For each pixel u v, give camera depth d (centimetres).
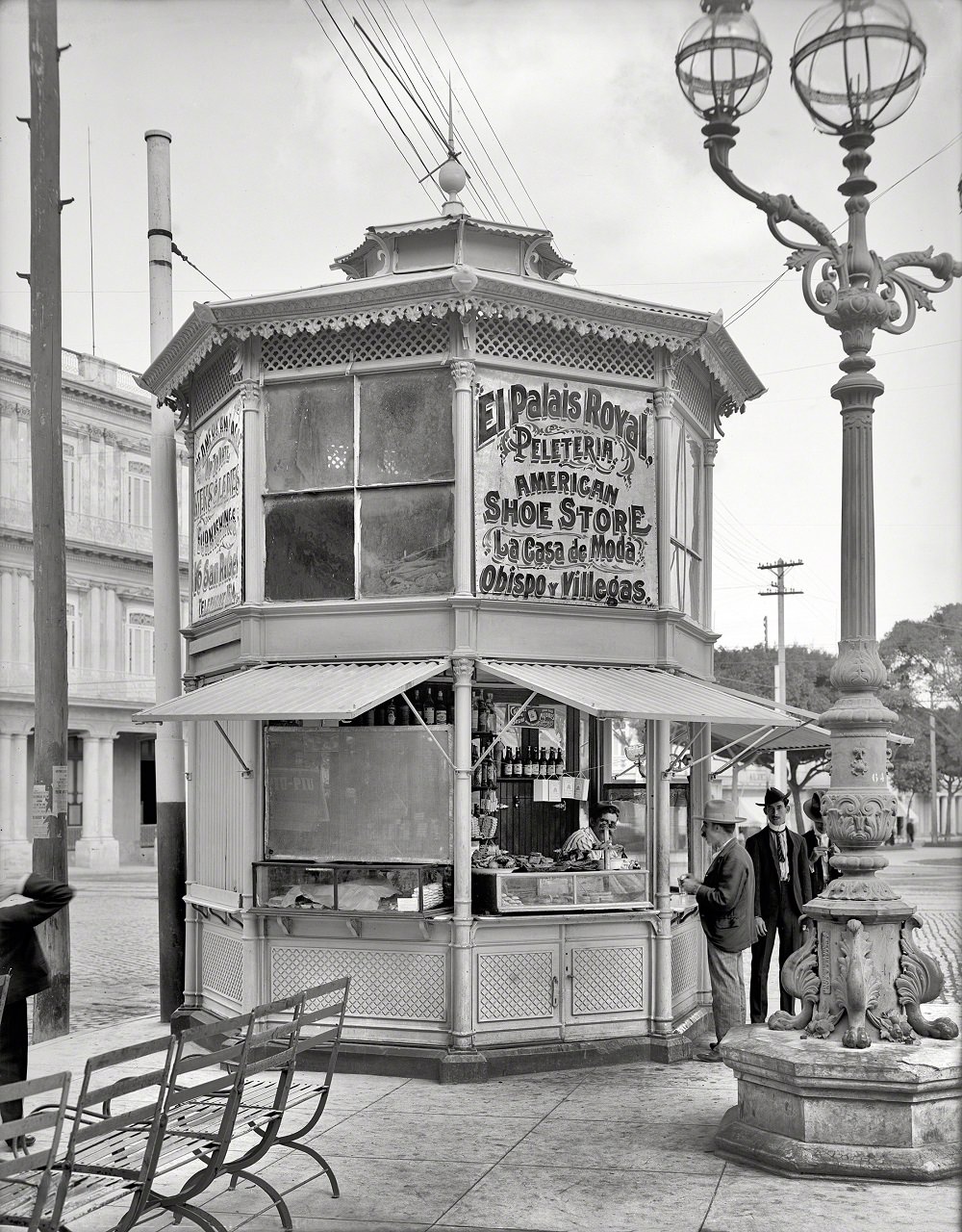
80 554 3834
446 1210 609
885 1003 689
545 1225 586
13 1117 693
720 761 1284
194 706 846
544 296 917
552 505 948
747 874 912
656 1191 630
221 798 1023
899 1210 591
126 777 4144
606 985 927
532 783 1052
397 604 923
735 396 1138
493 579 920
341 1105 802
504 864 936
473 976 882
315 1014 624
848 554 711
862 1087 639
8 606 2917
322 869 917
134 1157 553
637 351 995
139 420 4025
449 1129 747
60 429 1095
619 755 1073
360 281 944
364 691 841
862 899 691
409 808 921
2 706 2908
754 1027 730
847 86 677
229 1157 699
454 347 925
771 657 5531
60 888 711
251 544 972
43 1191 441
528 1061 884
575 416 963
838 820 700
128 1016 1181
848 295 701
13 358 2762
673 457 1017
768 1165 658
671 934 977
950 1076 637
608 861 963
